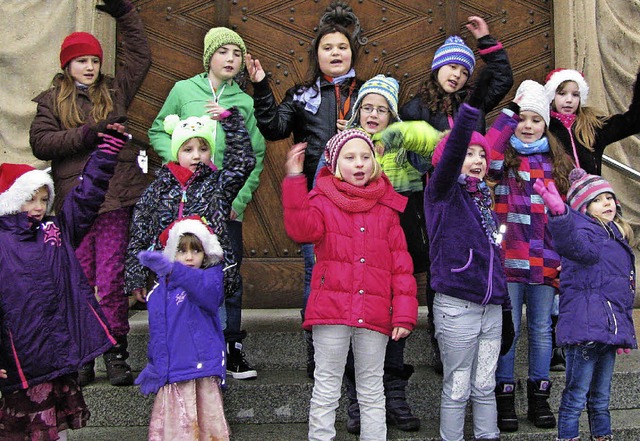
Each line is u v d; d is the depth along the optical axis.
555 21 5.43
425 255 3.98
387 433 3.66
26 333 3.16
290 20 5.34
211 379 3.31
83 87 4.11
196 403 3.26
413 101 4.13
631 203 5.29
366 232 3.42
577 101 4.28
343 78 4.09
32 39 4.95
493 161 3.75
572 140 4.21
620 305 3.51
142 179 4.22
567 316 3.54
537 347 3.86
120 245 4.03
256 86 3.83
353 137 3.45
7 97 4.91
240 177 3.62
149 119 5.23
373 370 3.40
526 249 3.87
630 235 3.66
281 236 5.30
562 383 4.12
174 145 3.66
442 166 3.32
